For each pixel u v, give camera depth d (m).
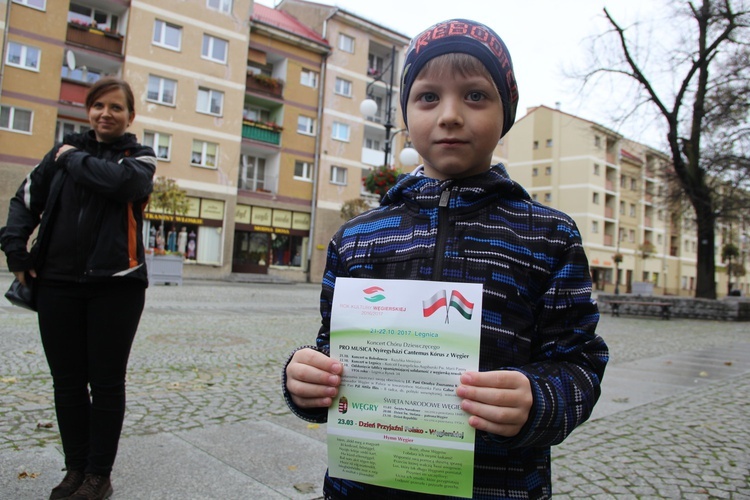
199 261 25.92
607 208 49.16
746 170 16.14
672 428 3.98
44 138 21.77
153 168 2.46
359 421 0.98
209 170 26.09
